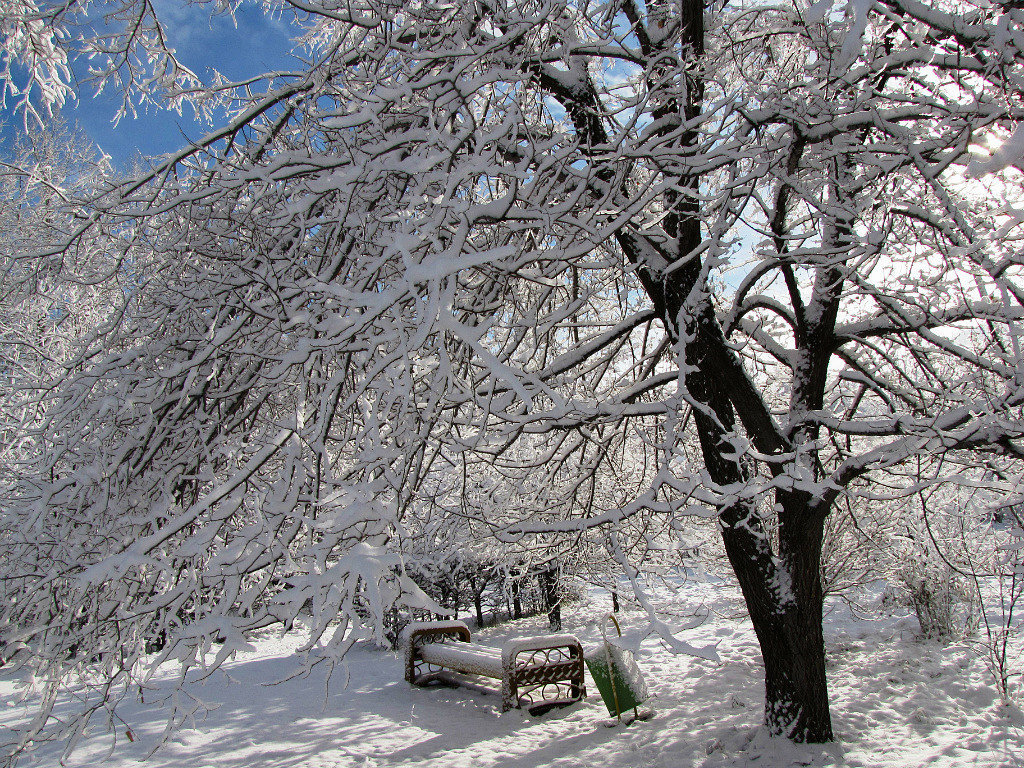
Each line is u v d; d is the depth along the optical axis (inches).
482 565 548.4
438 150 145.1
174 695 123.5
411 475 155.9
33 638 165.8
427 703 349.7
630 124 156.6
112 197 177.5
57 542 148.3
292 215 142.9
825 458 283.3
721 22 247.3
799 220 232.8
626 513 194.5
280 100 186.9
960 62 163.5
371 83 163.9
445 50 147.9
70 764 256.1
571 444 267.0
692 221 215.2
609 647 293.7
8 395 166.4
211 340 146.3
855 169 222.7
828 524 368.5
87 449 155.6
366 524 124.2
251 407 170.2
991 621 400.5
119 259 177.3
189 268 183.2
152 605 123.2
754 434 227.5
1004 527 323.3
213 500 123.0
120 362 159.5
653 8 232.5
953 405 222.7
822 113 178.9
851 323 236.8
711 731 249.6
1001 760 204.2
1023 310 173.9
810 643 228.1
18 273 186.1
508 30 167.5
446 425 180.4
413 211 135.9
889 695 276.5
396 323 112.5
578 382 256.4
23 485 155.7
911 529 330.6
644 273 229.0
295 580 109.1
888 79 206.4
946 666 309.9
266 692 379.2
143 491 156.4
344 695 370.3
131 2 199.3
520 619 668.1
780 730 229.6
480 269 158.2
